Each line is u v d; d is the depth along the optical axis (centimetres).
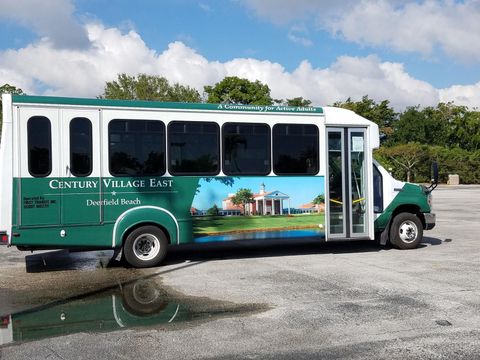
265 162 1055
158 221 976
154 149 976
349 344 546
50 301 740
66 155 917
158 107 978
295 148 1077
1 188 880
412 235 1184
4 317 661
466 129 5828
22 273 948
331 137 1107
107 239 945
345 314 656
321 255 1119
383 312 663
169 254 1150
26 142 895
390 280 851
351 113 1126
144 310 686
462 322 619
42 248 916
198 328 606
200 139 1008
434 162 1186
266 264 1012
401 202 1171
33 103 900
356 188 1123
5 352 533
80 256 1136
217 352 527
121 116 953
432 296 741
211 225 1015
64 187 915
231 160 1030
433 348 530
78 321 640
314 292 774
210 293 774
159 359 509
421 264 996
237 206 1033
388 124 6106
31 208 895
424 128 5950
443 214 2119
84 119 930
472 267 962
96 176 935
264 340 561
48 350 538
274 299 734
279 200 1062
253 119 1045
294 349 532
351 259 1060
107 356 518
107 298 753
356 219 1120
